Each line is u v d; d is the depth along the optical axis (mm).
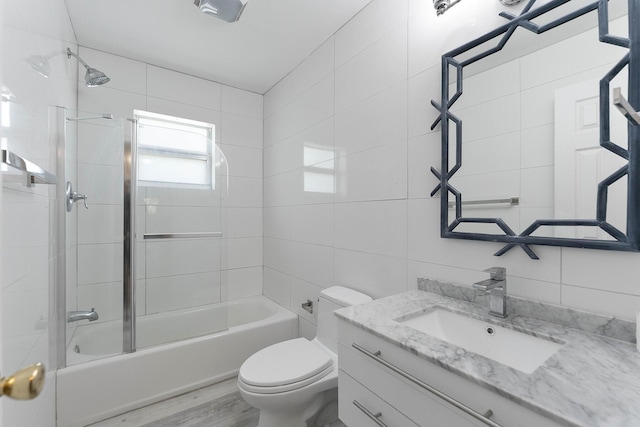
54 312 1466
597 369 683
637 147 785
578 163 894
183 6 1688
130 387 1711
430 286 1315
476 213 1146
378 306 1144
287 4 1677
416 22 1403
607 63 841
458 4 1227
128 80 2254
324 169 2027
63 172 1469
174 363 1856
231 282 2748
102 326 1828
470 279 1184
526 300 1008
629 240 799
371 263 1642
